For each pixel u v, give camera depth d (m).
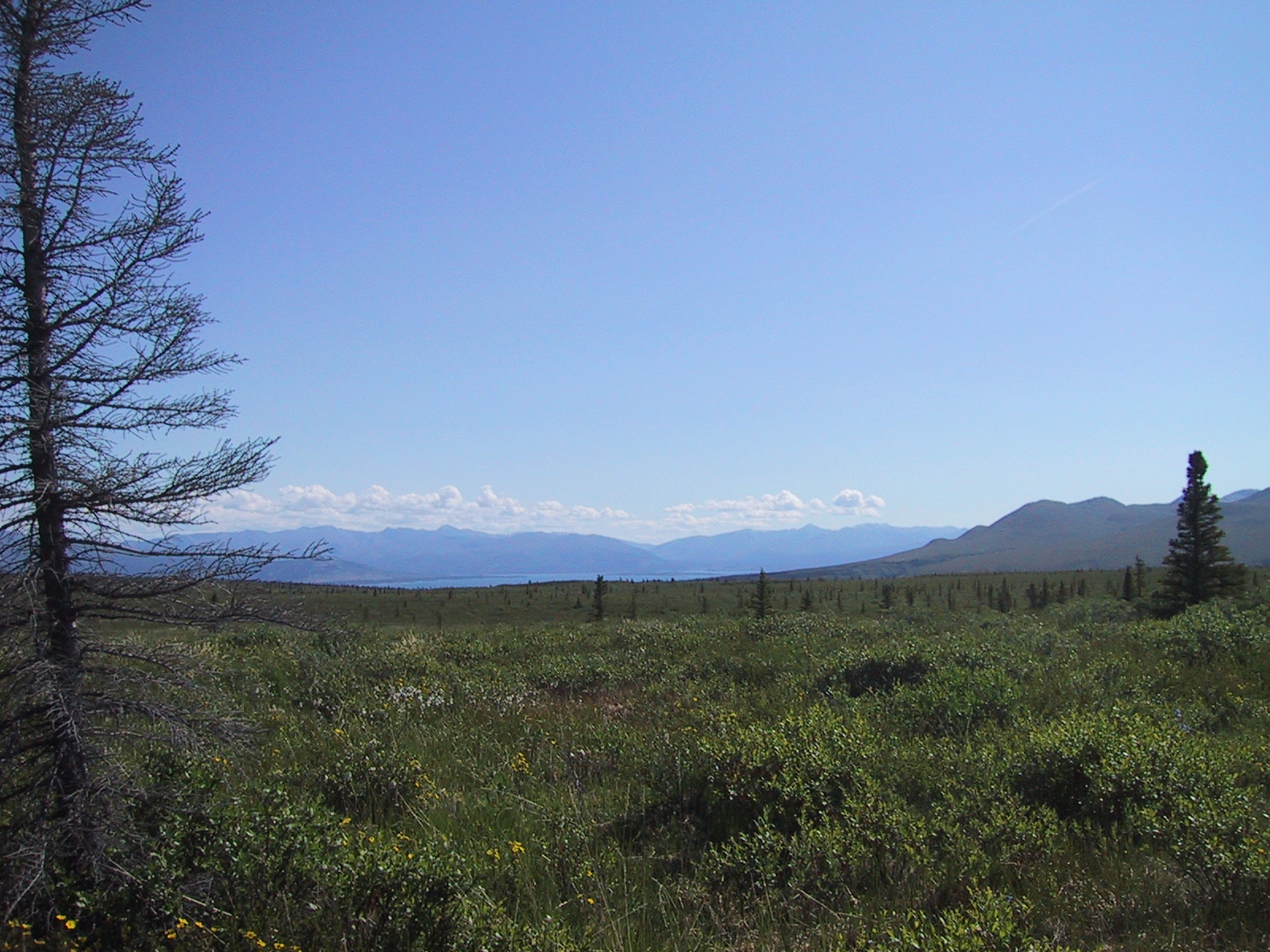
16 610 4.48
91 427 4.94
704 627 23.77
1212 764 6.55
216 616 4.97
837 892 5.22
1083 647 14.66
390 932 4.34
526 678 13.94
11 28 4.95
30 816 4.50
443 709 11.17
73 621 4.81
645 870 5.67
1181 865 5.30
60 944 4.17
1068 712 8.69
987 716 9.15
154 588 4.84
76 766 4.58
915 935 4.34
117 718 4.90
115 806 4.61
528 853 5.86
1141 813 5.95
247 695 10.84
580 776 7.97
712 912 4.94
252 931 4.24
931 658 12.10
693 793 6.82
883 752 7.35
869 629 20.58
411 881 4.57
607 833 6.36
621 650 17.78
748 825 6.36
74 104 5.05
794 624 21.62
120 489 4.83
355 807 6.86
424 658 15.03
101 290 4.99
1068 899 5.01
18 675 4.43
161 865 4.54
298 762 7.95
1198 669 11.65
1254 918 4.74
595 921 4.88
